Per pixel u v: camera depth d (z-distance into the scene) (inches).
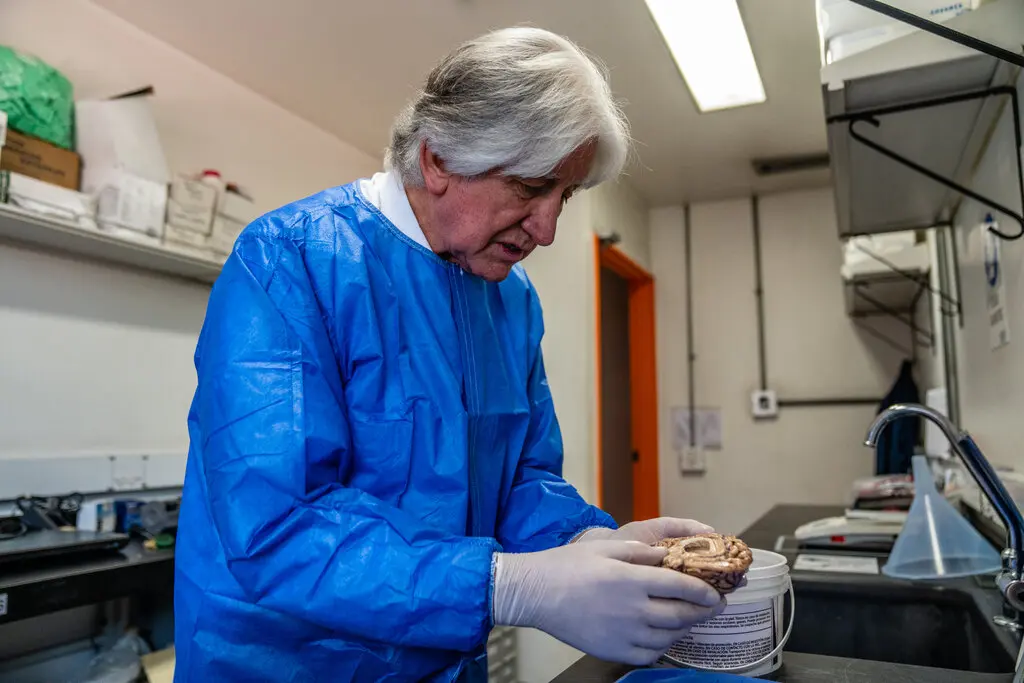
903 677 33.6
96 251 84.1
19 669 70.8
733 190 153.8
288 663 31.0
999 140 55.4
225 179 104.5
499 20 90.4
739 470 154.8
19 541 64.2
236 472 28.0
